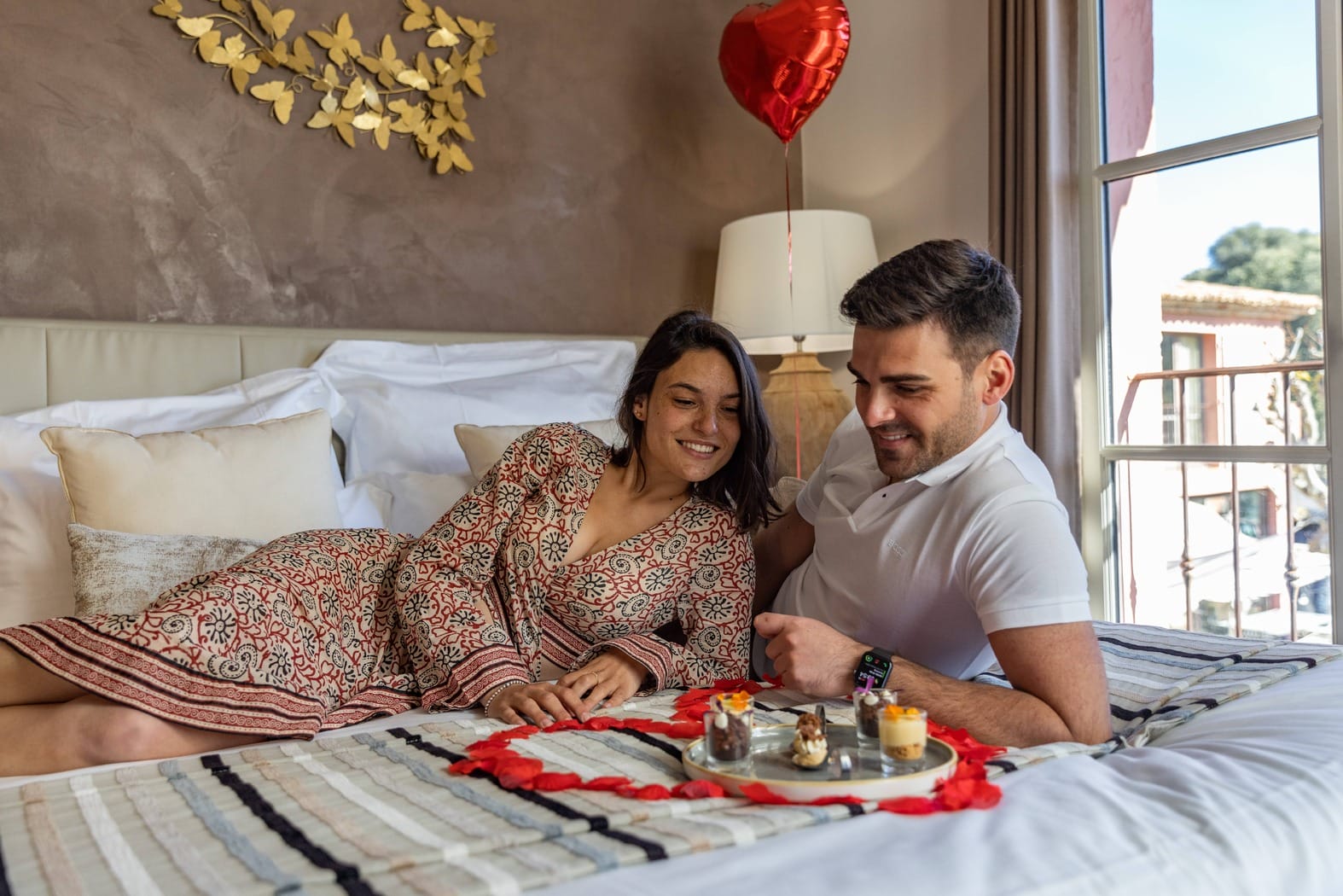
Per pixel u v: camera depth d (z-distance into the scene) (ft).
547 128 10.52
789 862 2.92
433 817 3.29
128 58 8.27
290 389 7.99
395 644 5.56
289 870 2.86
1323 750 3.76
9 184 7.79
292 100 9.00
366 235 9.43
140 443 6.28
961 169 10.73
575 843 3.02
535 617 5.58
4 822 3.41
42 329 7.63
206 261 8.63
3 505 6.25
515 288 10.30
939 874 2.79
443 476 7.80
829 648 4.68
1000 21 9.64
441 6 9.83
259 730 4.58
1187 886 2.88
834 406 10.86
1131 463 9.61
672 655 5.35
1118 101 9.53
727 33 9.89
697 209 11.61
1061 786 3.51
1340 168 7.97
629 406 5.75
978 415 4.80
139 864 2.97
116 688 4.27
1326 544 8.24
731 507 5.80
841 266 10.34
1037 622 4.26
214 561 5.71
